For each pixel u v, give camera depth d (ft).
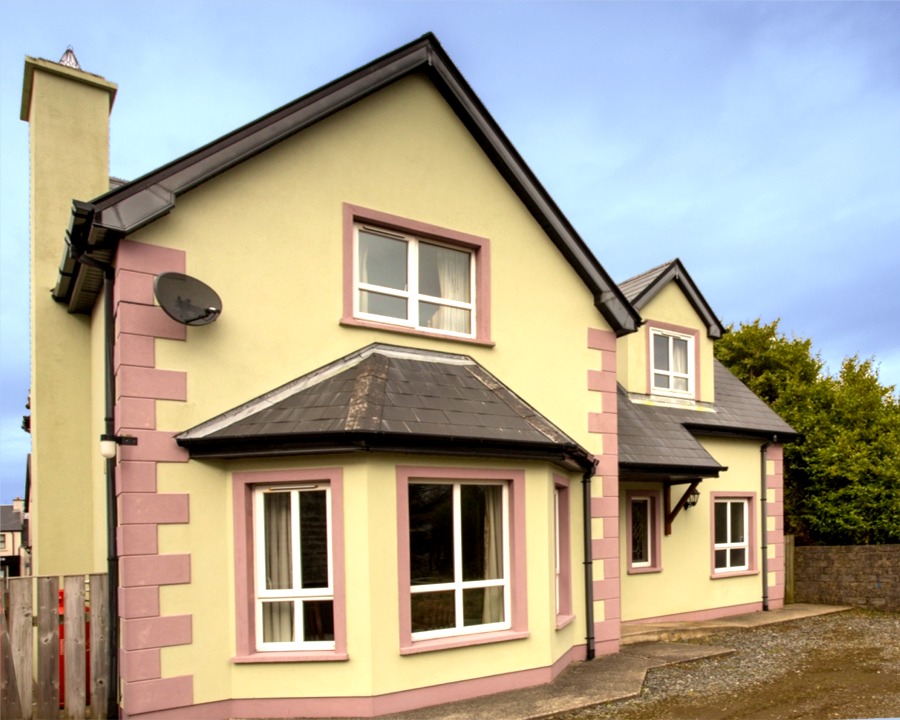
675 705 23.25
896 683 26.00
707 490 42.06
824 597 46.98
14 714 20.06
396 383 24.07
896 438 50.42
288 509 22.71
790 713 22.31
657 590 38.78
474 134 29.37
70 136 29.53
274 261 24.02
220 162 22.74
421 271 28.19
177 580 21.17
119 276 21.27
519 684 24.67
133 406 21.01
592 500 31.19
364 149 26.43
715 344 70.44
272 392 23.45
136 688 20.17
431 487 23.90
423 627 23.21
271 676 21.67
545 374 30.22
